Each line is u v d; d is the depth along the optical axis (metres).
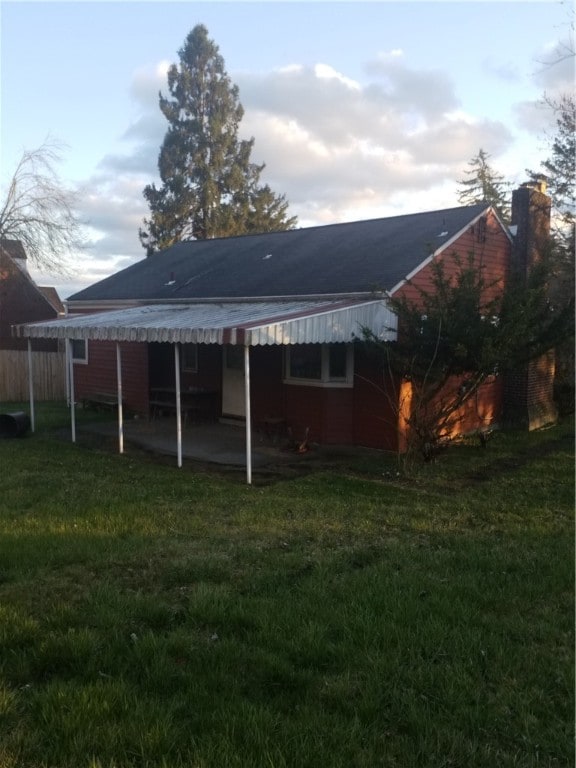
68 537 6.68
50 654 4.07
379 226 16.06
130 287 18.20
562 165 20.06
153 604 4.89
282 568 5.84
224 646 4.22
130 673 3.94
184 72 41.00
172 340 10.05
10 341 30.59
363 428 12.58
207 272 16.91
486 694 3.77
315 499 8.59
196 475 10.09
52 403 20.36
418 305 11.67
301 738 3.28
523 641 4.48
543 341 10.66
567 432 14.84
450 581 5.51
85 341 19.31
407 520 7.62
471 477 10.19
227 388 15.23
